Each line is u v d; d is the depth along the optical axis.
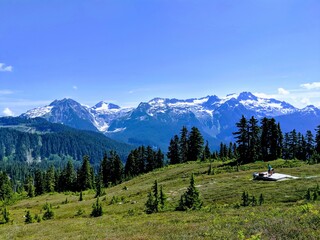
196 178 86.38
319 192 41.66
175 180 89.81
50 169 165.38
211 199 53.88
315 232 16.05
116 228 32.81
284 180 61.88
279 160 105.00
